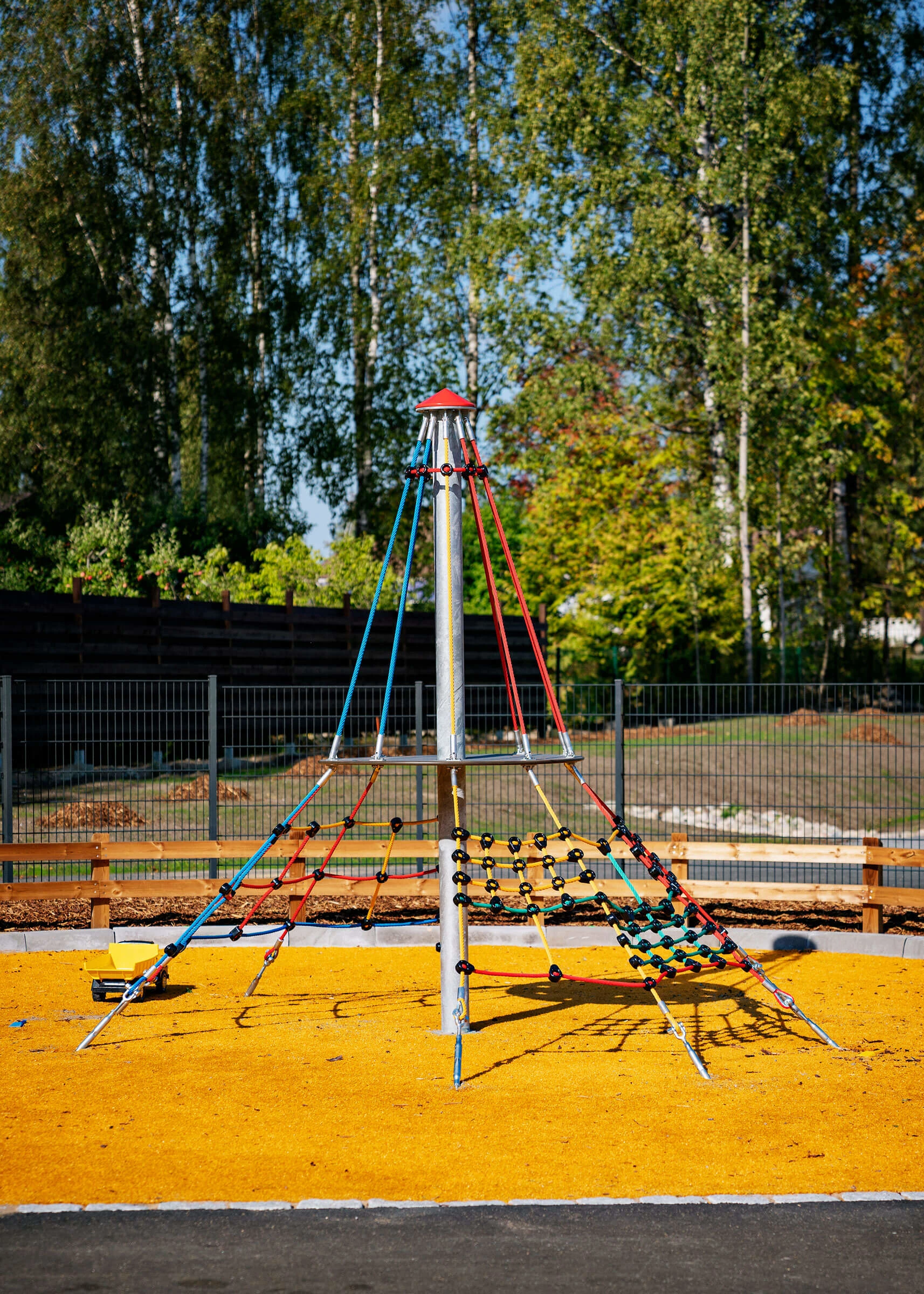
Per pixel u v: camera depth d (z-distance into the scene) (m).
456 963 7.93
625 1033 8.14
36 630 18.52
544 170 32.75
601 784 17.75
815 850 11.02
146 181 34.22
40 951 10.91
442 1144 5.87
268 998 9.12
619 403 33.09
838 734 18.31
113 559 25.64
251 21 36.88
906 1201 5.22
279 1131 6.05
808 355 31.02
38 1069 7.16
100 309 32.34
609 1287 4.43
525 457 34.72
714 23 29.94
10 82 33.03
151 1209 5.09
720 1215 5.07
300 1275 4.52
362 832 14.82
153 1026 8.23
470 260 33.72
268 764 18.69
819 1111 6.41
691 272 30.38
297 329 36.38
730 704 16.53
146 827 15.09
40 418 31.33
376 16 37.00
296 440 36.69
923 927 11.52
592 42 33.50
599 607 29.88
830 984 9.59
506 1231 4.91
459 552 8.38
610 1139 5.95
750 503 32.59
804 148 32.62
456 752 8.21
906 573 36.59
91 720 19.27
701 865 12.71
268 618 22.33
